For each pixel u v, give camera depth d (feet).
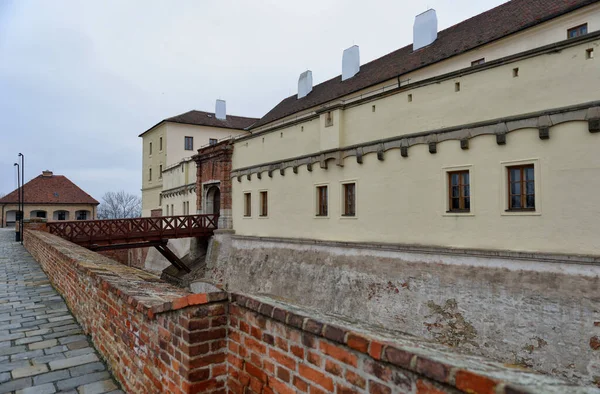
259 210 69.51
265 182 67.97
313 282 53.42
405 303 41.27
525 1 52.13
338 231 52.44
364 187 48.83
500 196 35.47
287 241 60.95
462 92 38.73
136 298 12.51
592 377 27.55
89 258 24.29
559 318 29.99
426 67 54.90
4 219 167.94
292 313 7.84
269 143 67.05
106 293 15.56
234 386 9.36
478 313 35.06
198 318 9.34
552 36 43.24
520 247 33.83
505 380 4.86
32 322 20.58
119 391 13.05
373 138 47.70
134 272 19.34
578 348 28.63
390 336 7.16
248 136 72.74
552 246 31.91
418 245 41.50
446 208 39.70
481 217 36.70
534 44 44.73
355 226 49.88
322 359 7.09
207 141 131.54
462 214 38.14
